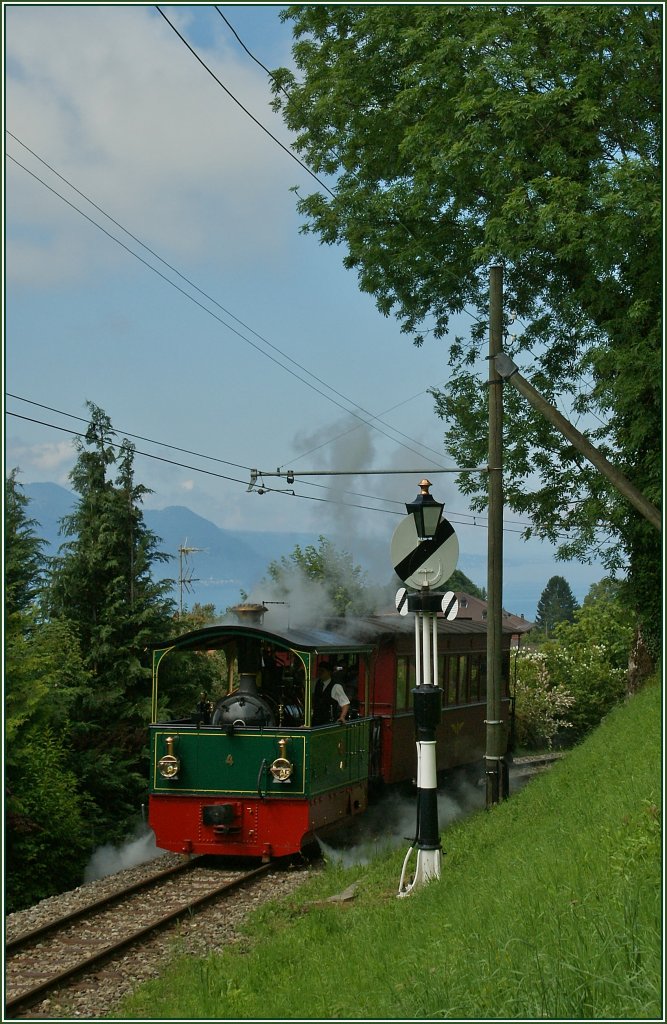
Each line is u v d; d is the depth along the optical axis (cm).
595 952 547
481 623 2397
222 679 2602
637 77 1823
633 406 1873
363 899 1001
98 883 1228
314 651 1340
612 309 1919
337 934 859
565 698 3700
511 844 991
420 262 2173
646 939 544
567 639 4300
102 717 2320
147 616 2373
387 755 1741
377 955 718
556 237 1764
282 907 1035
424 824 1003
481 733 2241
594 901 645
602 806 960
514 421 2169
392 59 2139
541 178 1805
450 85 1902
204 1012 684
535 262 1956
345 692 1630
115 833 2136
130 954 909
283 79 2256
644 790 920
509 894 736
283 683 1453
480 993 554
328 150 2264
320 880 1164
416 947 703
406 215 2075
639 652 2288
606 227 1725
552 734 3653
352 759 1491
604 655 4094
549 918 635
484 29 1864
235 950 888
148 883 1188
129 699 2370
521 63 1848
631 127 1884
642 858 709
